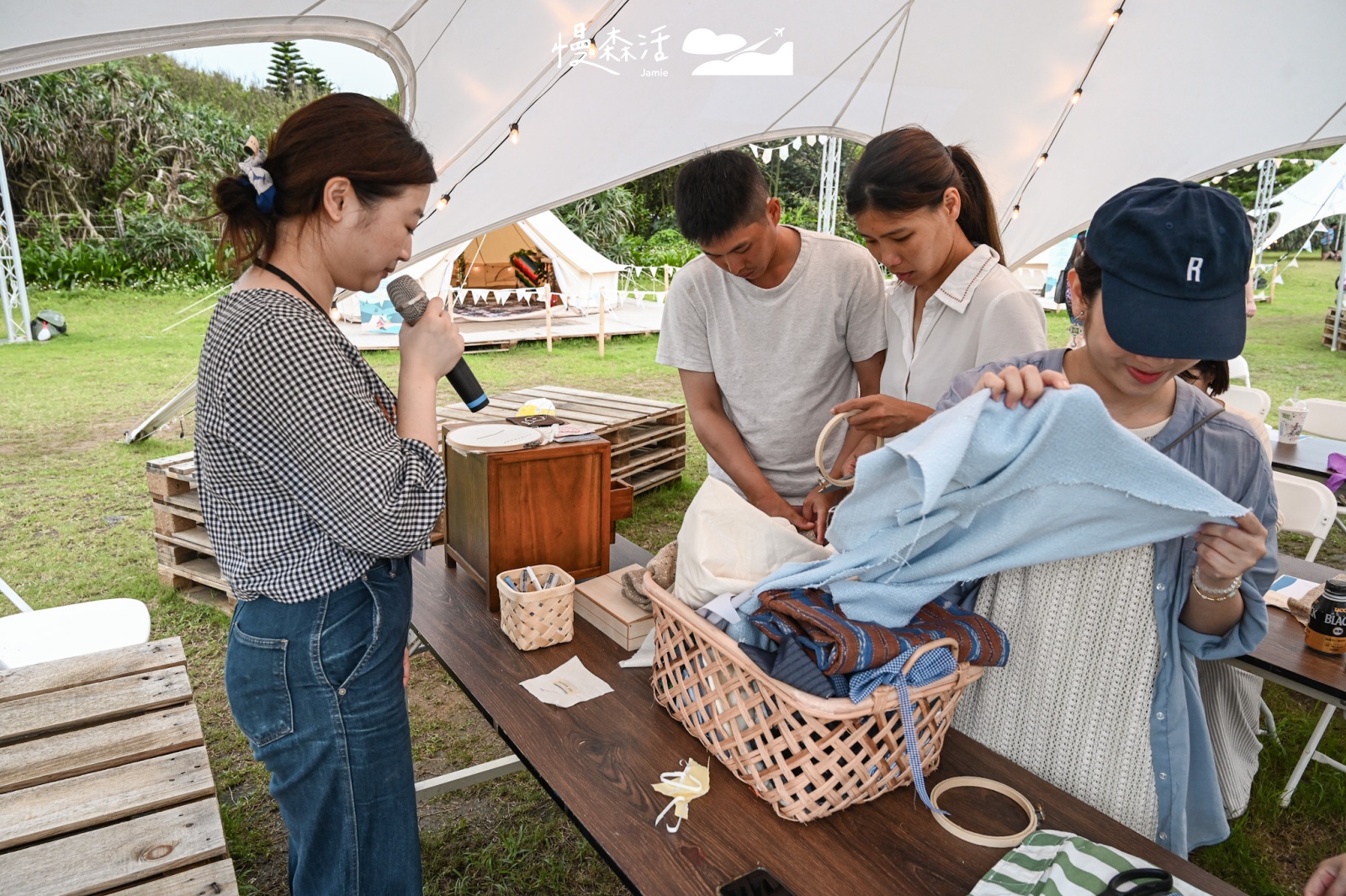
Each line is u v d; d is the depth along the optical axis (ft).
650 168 14.51
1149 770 4.57
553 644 5.86
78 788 5.50
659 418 18.10
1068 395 3.45
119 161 58.85
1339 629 6.40
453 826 8.43
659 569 5.19
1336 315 37.93
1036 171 16.88
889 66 13.35
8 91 54.85
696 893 3.61
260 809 8.57
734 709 4.22
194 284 54.65
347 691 4.18
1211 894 3.54
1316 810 8.73
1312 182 41.86
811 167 82.58
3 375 29.12
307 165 3.93
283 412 3.75
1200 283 3.42
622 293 51.37
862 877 3.70
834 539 4.22
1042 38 13.06
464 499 6.79
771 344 7.16
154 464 12.60
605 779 4.37
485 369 31.35
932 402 6.33
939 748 4.30
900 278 6.19
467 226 14.21
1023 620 4.76
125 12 7.39
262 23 8.41
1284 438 13.92
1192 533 3.88
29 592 13.07
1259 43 13.41
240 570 4.11
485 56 10.18
